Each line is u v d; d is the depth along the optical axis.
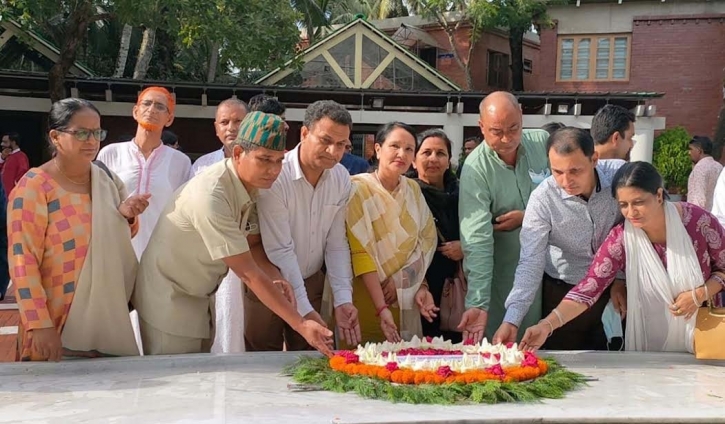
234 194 2.65
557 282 3.27
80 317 2.66
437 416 1.99
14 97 11.80
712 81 15.65
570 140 2.90
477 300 3.15
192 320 2.82
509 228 3.36
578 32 16.12
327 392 2.28
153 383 2.35
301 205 3.08
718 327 2.72
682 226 2.76
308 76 13.56
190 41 9.59
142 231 3.71
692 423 2.03
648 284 2.85
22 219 2.56
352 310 3.07
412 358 2.59
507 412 2.06
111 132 12.95
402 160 3.25
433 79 13.73
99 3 10.50
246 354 2.73
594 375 2.56
